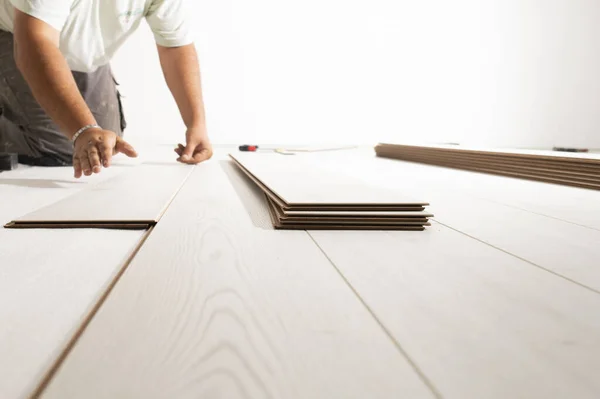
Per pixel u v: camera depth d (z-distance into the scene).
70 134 1.28
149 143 4.27
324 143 4.73
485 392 0.34
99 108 2.29
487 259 0.69
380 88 4.72
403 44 4.66
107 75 2.32
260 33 4.34
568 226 0.93
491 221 0.97
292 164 1.81
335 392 0.34
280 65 4.45
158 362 0.38
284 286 0.56
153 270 0.61
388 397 0.34
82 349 0.40
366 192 1.00
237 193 1.28
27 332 0.45
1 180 1.53
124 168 2.00
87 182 1.54
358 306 0.50
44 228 0.86
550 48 4.95
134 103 4.18
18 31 1.27
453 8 4.67
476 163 2.04
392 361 0.39
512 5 4.77
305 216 0.86
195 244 0.74
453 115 4.94
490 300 0.53
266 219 0.94
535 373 0.37
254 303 0.50
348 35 4.52
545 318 0.48
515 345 0.42
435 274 0.61
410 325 0.46
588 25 4.95
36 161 2.09
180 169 1.94
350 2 4.45
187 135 2.02
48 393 0.33
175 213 0.99
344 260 0.67
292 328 0.44
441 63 4.79
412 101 4.82
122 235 0.83
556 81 5.04
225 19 4.24
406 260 0.67
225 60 4.34
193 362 0.38
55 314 0.50
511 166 1.83
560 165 1.60
